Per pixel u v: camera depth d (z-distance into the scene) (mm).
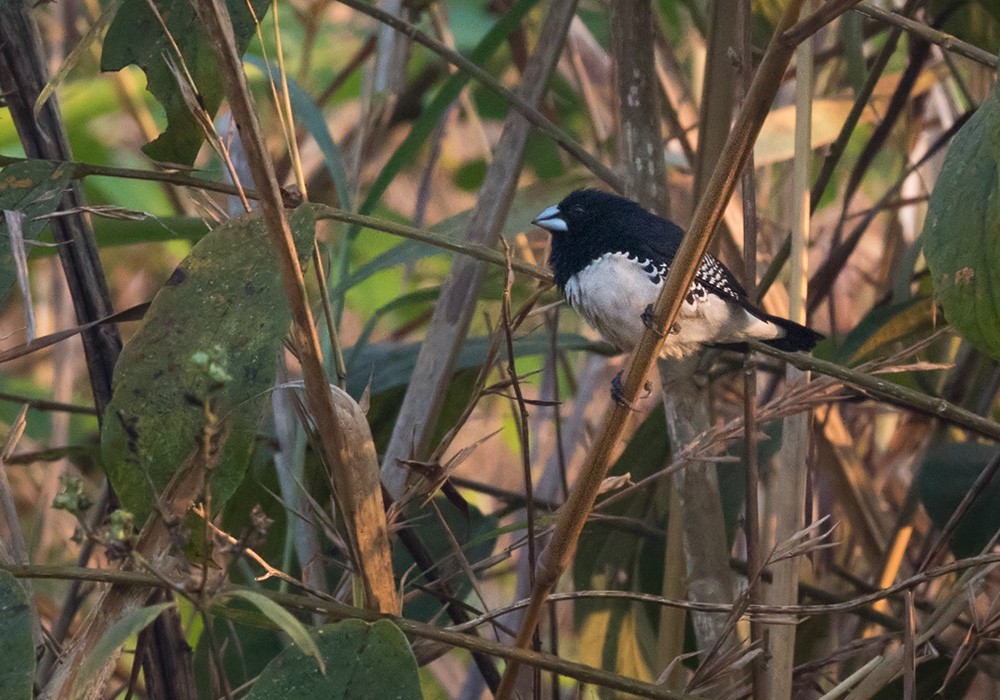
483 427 11102
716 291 6727
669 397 6930
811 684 6777
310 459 7797
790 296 6289
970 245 4789
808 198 6195
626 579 8180
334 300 7188
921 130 9734
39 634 5297
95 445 7137
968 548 7477
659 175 7074
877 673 5535
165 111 5617
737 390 9203
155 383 4766
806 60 6129
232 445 4703
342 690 4449
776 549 5383
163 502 4691
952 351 9156
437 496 8125
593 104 9844
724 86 6559
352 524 4574
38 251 7238
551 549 4590
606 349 8453
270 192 3994
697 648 7602
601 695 7711
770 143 8375
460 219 7812
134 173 5484
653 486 8195
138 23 5520
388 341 11008
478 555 7746
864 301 10797
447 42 10070
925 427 9344
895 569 7957
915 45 7617
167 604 3939
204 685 7172
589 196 7223
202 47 5535
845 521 9141
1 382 11438
